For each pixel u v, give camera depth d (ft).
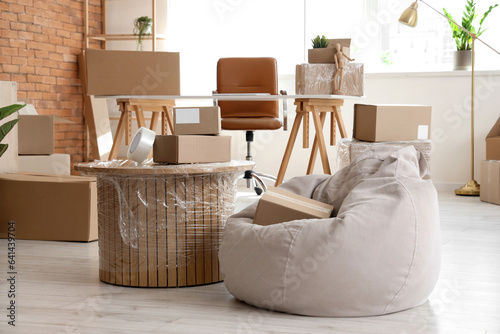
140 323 6.60
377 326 6.51
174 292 7.86
